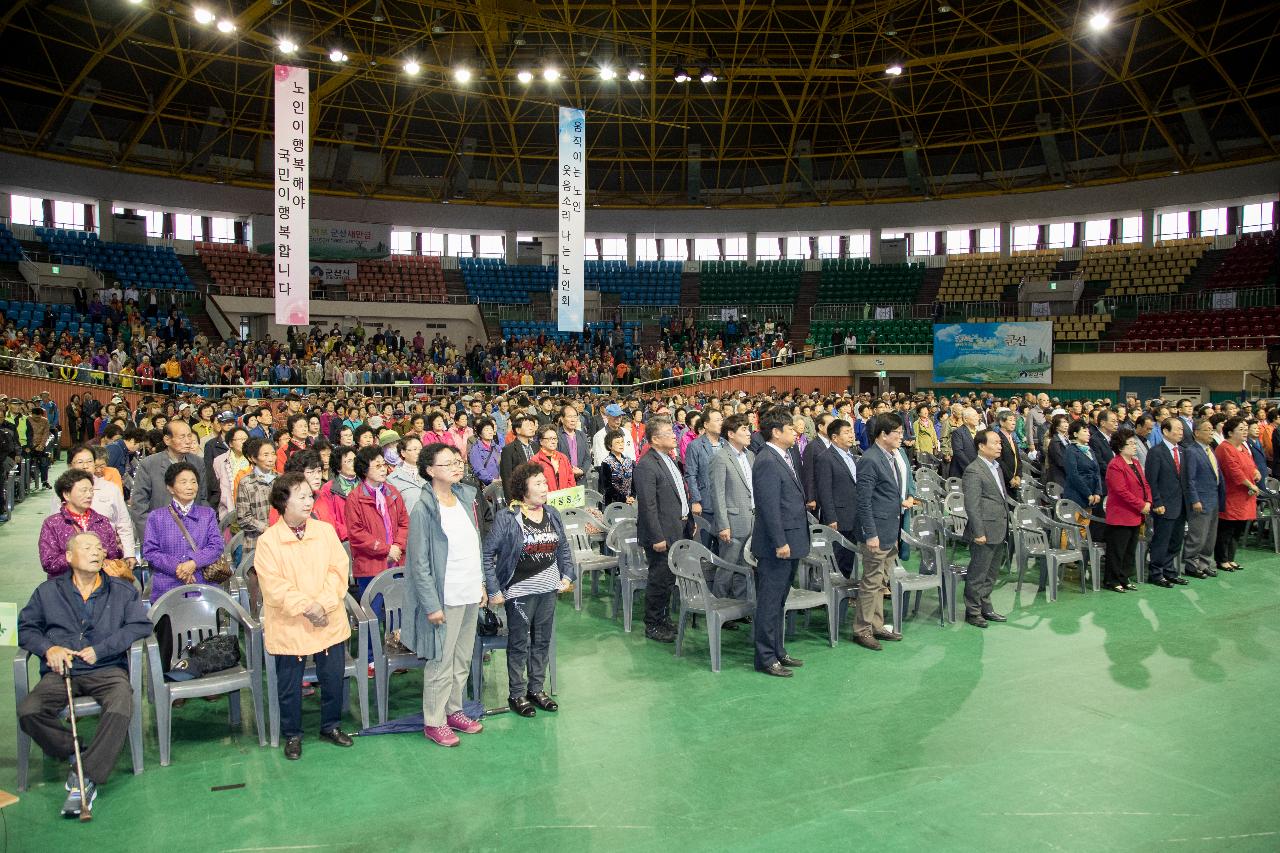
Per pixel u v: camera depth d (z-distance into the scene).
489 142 38.03
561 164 17.97
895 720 5.59
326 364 27.48
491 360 30.42
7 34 26.66
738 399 18.56
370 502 6.47
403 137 35.59
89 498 5.77
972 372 30.59
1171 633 7.44
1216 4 26.66
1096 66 31.11
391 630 5.92
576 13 28.86
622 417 12.33
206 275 33.91
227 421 12.82
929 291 36.69
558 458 8.70
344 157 35.91
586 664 6.77
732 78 31.66
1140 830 4.26
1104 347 29.22
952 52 30.91
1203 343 27.48
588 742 5.30
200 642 5.42
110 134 32.25
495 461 9.87
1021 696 5.99
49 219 32.59
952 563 9.05
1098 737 5.32
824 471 7.95
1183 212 34.75
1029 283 33.84
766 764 4.98
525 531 5.73
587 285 38.88
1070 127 34.31
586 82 33.69
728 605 6.74
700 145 38.31
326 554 5.24
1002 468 10.37
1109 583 9.04
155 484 7.62
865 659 6.84
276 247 13.66
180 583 5.84
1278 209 32.84
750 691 6.14
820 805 4.50
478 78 31.66
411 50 30.38
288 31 26.02
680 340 35.53
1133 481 8.80
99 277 30.64
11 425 14.90
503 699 6.11
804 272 38.88
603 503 10.13
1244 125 31.92
